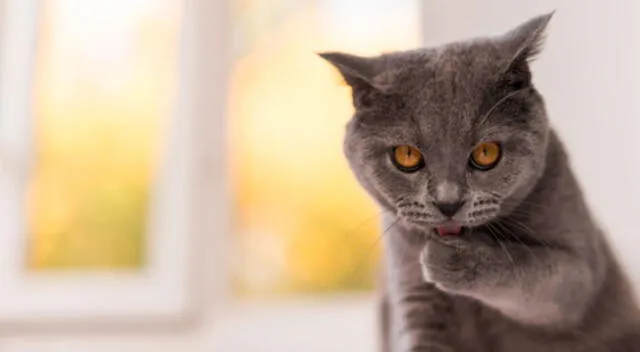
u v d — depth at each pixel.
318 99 1.26
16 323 1.11
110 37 1.22
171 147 1.19
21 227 1.14
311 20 1.28
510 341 0.77
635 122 0.98
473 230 0.73
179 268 1.16
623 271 0.82
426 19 1.06
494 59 0.72
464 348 0.78
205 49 1.21
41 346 1.09
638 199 0.97
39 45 1.19
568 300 0.73
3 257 1.13
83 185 1.19
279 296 1.23
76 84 1.21
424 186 0.71
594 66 0.99
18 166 1.15
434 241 0.72
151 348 1.09
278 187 1.25
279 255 1.24
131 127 1.21
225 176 1.20
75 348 1.08
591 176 0.98
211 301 1.17
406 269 0.77
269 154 1.26
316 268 1.24
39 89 1.19
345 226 1.23
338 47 1.26
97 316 1.13
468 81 0.71
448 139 0.71
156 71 1.22
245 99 1.27
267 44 1.28
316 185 1.25
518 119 0.71
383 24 1.25
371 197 0.76
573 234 0.74
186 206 1.17
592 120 0.99
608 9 1.00
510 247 0.72
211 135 1.20
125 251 1.18
